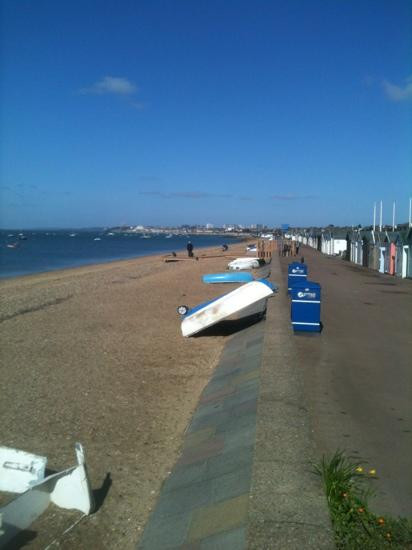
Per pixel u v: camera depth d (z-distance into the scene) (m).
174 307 18.73
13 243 125.50
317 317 11.68
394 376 8.17
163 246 134.88
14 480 4.89
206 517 4.10
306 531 3.51
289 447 4.92
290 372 7.60
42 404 7.73
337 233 57.16
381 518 3.83
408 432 5.84
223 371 9.44
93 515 4.58
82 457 4.55
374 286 22.44
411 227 25.94
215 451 5.48
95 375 9.45
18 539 4.22
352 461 5.03
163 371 9.84
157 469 5.55
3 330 14.07
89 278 32.53
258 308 13.33
